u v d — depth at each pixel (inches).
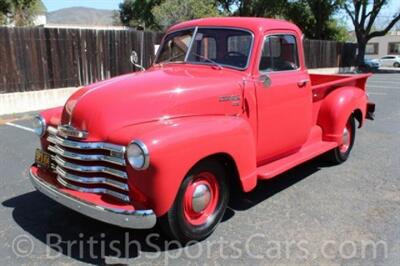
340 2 1321.4
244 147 158.4
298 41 203.2
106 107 143.6
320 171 236.5
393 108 468.8
